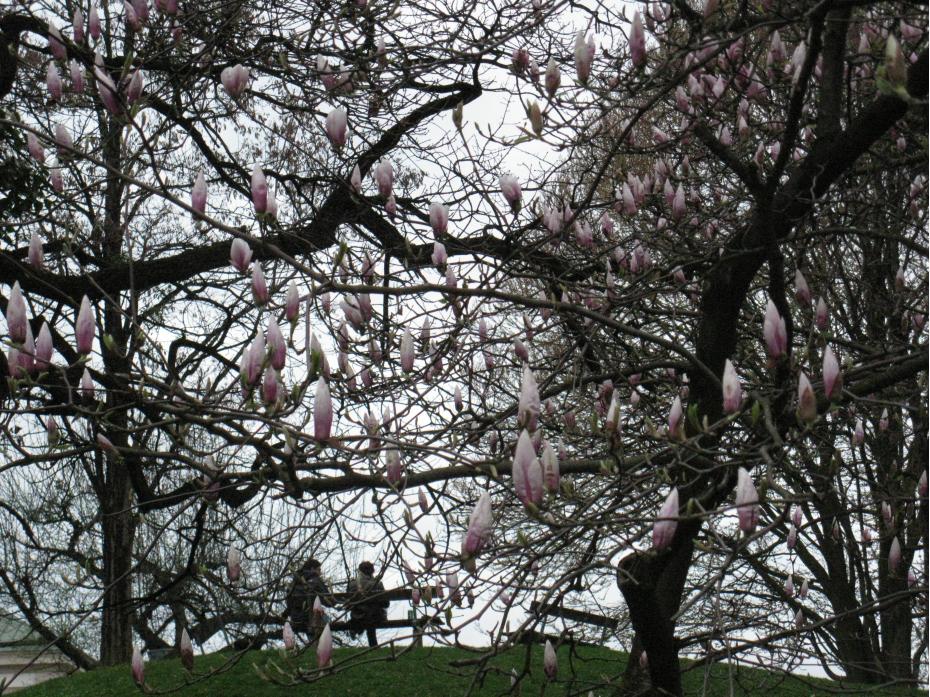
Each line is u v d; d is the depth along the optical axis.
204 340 11.96
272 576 8.54
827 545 12.67
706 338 6.21
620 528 4.61
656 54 7.45
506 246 7.61
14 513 13.20
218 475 4.18
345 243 3.89
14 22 8.87
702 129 5.36
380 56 6.75
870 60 6.73
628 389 8.34
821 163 5.59
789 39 7.51
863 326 10.42
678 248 7.14
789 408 5.06
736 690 10.75
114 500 15.44
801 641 6.18
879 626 13.23
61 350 9.41
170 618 16.28
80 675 14.09
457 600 4.23
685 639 5.61
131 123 4.02
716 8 4.63
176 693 12.33
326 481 5.44
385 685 11.82
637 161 9.00
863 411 7.55
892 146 7.86
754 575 10.48
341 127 4.46
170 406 3.75
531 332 6.22
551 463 2.96
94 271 9.85
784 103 7.35
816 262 9.80
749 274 5.90
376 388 5.65
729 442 6.05
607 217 6.91
